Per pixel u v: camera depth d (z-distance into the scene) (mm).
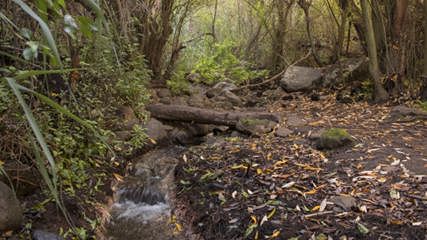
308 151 4035
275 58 9164
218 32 10305
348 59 7594
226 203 3209
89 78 4027
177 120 5301
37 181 3143
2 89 2725
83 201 3268
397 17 5891
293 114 5809
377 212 2814
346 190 3152
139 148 4438
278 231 2760
